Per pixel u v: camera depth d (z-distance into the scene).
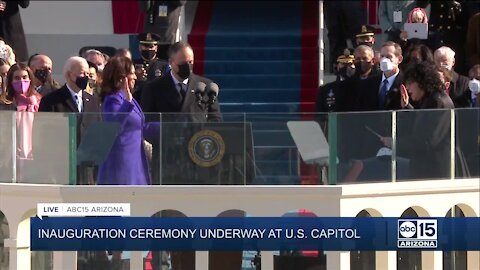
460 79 47.91
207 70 59.19
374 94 44.88
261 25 62.50
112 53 59.84
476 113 41.28
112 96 40.12
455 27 55.03
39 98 43.41
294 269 39.66
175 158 39.75
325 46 59.09
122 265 39.75
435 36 54.97
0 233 40.44
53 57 60.94
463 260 41.03
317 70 58.72
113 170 39.66
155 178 39.75
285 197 39.41
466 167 41.31
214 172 39.66
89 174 39.69
